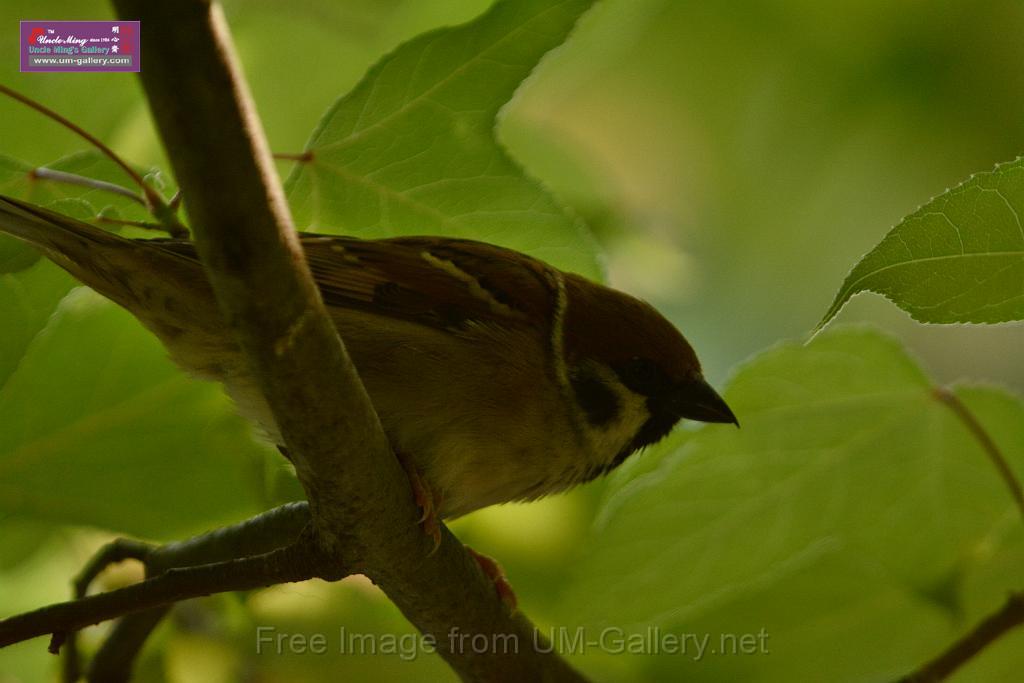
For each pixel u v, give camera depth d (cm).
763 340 300
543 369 278
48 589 282
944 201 273
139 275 275
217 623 281
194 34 269
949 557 281
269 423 276
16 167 275
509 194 276
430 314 277
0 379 276
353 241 277
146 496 278
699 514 281
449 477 277
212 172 269
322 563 274
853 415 280
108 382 277
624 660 283
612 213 289
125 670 278
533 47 274
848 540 281
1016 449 280
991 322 274
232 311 271
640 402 279
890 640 284
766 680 284
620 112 302
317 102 286
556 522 285
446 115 275
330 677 281
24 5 283
